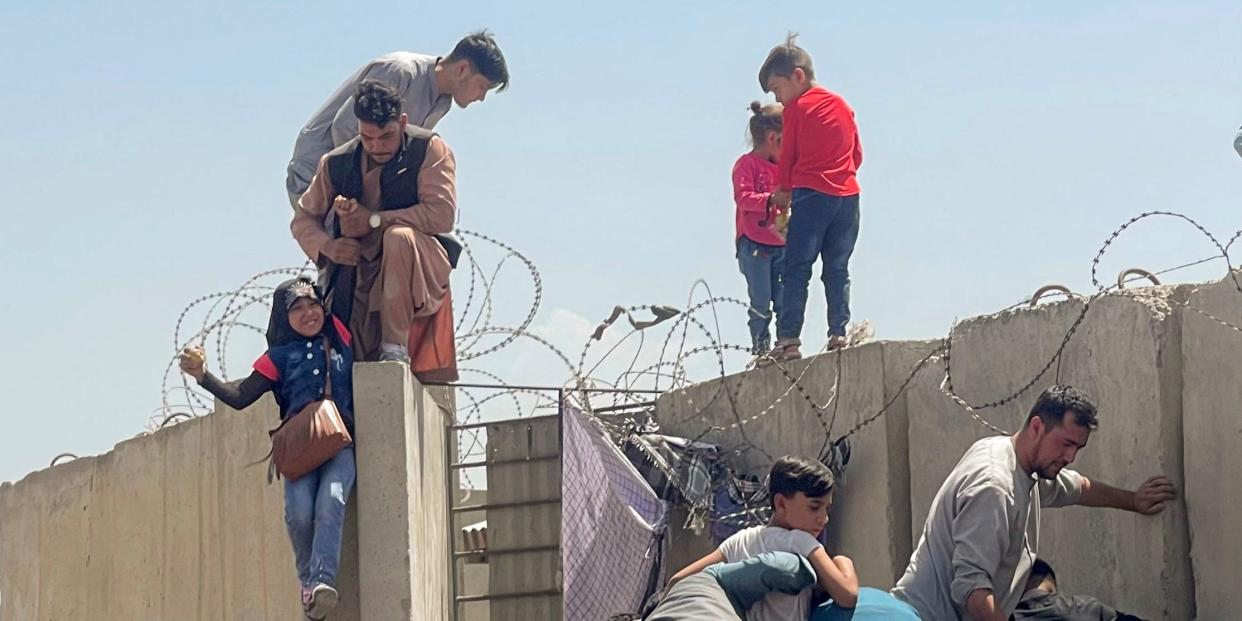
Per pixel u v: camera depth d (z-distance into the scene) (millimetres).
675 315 10422
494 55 10914
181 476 11609
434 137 9773
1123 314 8648
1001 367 9312
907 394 9805
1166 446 8398
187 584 11523
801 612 7715
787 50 10680
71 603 13109
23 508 13867
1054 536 9039
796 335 10602
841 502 10031
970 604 7676
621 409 11492
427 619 9742
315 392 9242
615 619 8734
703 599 7574
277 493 10281
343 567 9344
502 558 11109
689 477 10539
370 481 9312
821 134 10539
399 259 9539
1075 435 7805
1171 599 8312
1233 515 8062
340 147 9766
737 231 11648
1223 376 8148
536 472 11062
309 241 9688
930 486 9594
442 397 10797
